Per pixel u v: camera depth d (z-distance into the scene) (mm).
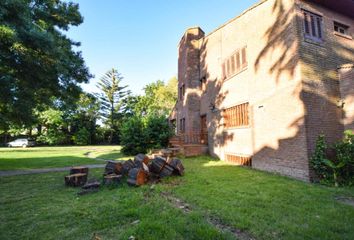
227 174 7699
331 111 7398
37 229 3406
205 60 14750
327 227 3361
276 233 3166
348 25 8750
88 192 5477
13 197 5137
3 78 7750
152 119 15359
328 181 6434
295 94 7250
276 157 8008
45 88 9070
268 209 4113
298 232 3166
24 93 8883
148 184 6199
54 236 3168
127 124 15445
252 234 3143
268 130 8469
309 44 7434
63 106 11242
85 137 35562
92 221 3635
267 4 8750
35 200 4883
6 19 6504
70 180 6242
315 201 4637
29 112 10133
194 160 11750
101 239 3039
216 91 12875
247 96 9891
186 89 15836
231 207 4188
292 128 7344
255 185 6039
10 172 8766
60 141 34250
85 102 35219
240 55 10562
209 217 3785
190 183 6266
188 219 3596
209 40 14172
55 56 7832
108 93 43156
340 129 7422
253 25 9570
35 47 7117
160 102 36719
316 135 6973
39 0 9953
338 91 7688
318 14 7926
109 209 4133
